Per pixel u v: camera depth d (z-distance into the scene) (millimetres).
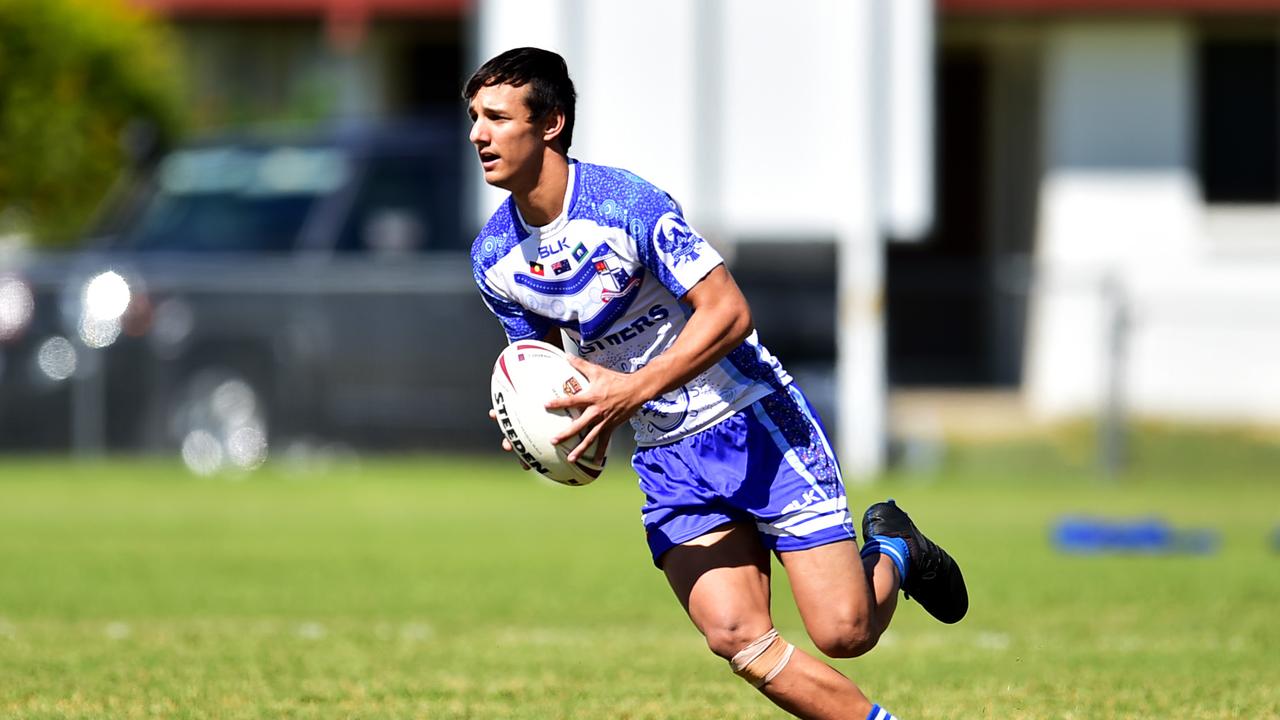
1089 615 30797
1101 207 73438
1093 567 37531
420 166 60812
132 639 27438
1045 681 23891
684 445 18344
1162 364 72875
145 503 50125
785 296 61719
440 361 58062
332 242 59156
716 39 54906
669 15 54875
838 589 17719
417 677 24047
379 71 83500
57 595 32625
